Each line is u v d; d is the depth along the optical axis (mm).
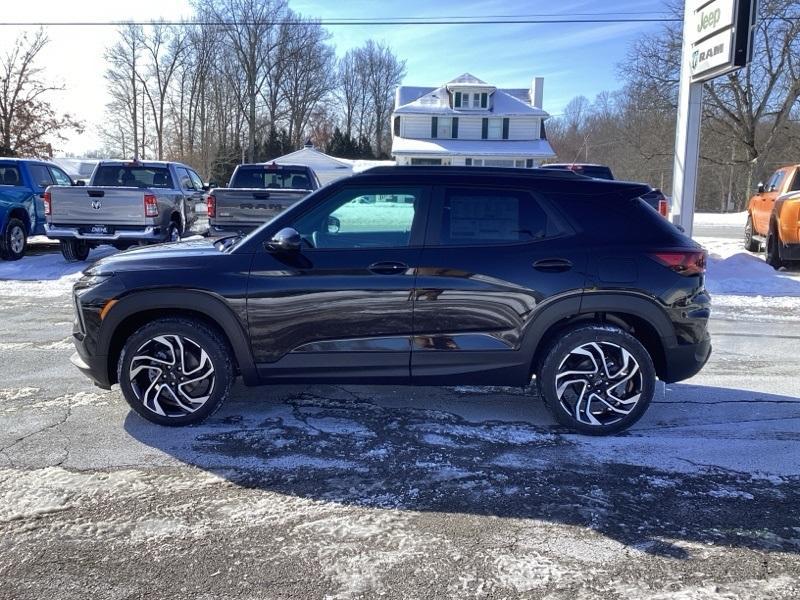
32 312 8328
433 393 5125
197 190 14383
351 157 70375
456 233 4199
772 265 12312
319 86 75000
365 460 3838
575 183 4301
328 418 4531
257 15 66812
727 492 3471
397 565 2787
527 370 4215
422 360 4184
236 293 4129
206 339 4203
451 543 2963
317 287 4121
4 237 12227
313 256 4160
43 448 3965
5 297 9336
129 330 4402
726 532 3064
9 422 4406
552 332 4273
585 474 3678
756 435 4285
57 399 4891
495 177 4262
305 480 3578
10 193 12422
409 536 3018
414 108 46969
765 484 3566
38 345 6625
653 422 4527
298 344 4184
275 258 4164
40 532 3020
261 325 4156
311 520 3158
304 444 4062
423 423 4453
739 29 9367
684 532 3062
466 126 47312
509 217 4227
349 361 4188
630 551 2898
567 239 4176
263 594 2584
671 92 34781
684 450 4027
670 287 4133
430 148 45281
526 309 4125
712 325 7891
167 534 3018
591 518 3186
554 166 14734
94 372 4285
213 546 2926
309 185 12664
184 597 2564
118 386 5211
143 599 2549
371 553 2879
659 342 4258
